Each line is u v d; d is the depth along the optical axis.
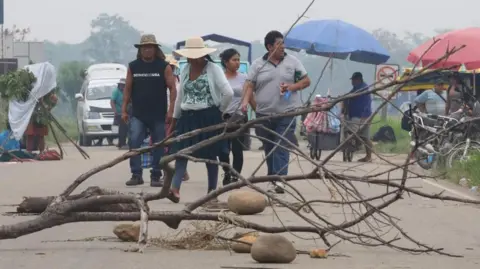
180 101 22.72
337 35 48.12
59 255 15.37
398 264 14.73
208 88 22.39
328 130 39.75
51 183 28.64
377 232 18.36
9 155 39.72
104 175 31.81
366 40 48.91
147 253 15.59
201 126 22.39
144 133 27.14
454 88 37.31
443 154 33.34
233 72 26.12
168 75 26.59
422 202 23.89
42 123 40.38
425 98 38.53
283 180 15.52
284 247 14.73
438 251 15.57
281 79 24.86
